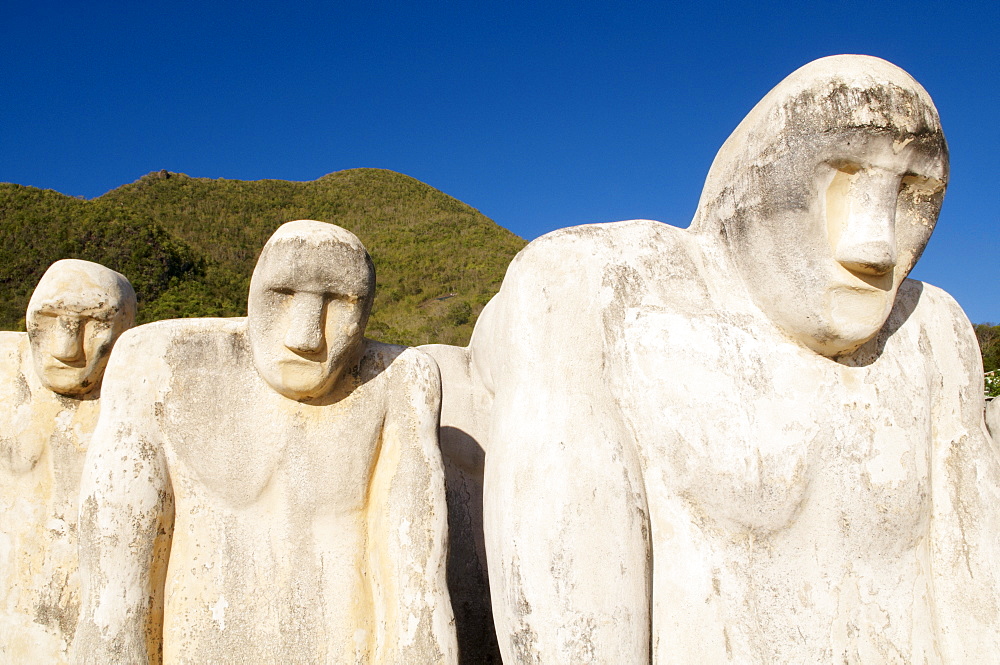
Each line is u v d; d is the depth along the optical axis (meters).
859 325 1.62
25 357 2.85
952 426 1.82
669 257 1.77
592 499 1.55
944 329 1.86
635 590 1.55
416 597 1.94
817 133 1.56
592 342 1.68
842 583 1.62
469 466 2.57
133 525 1.93
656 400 1.65
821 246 1.60
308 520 2.00
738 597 1.59
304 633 1.94
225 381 2.02
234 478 1.99
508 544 1.58
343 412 2.02
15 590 2.69
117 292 2.79
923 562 1.71
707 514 1.62
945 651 1.70
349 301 1.93
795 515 1.60
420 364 2.08
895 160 1.56
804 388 1.66
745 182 1.68
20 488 2.76
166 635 1.95
